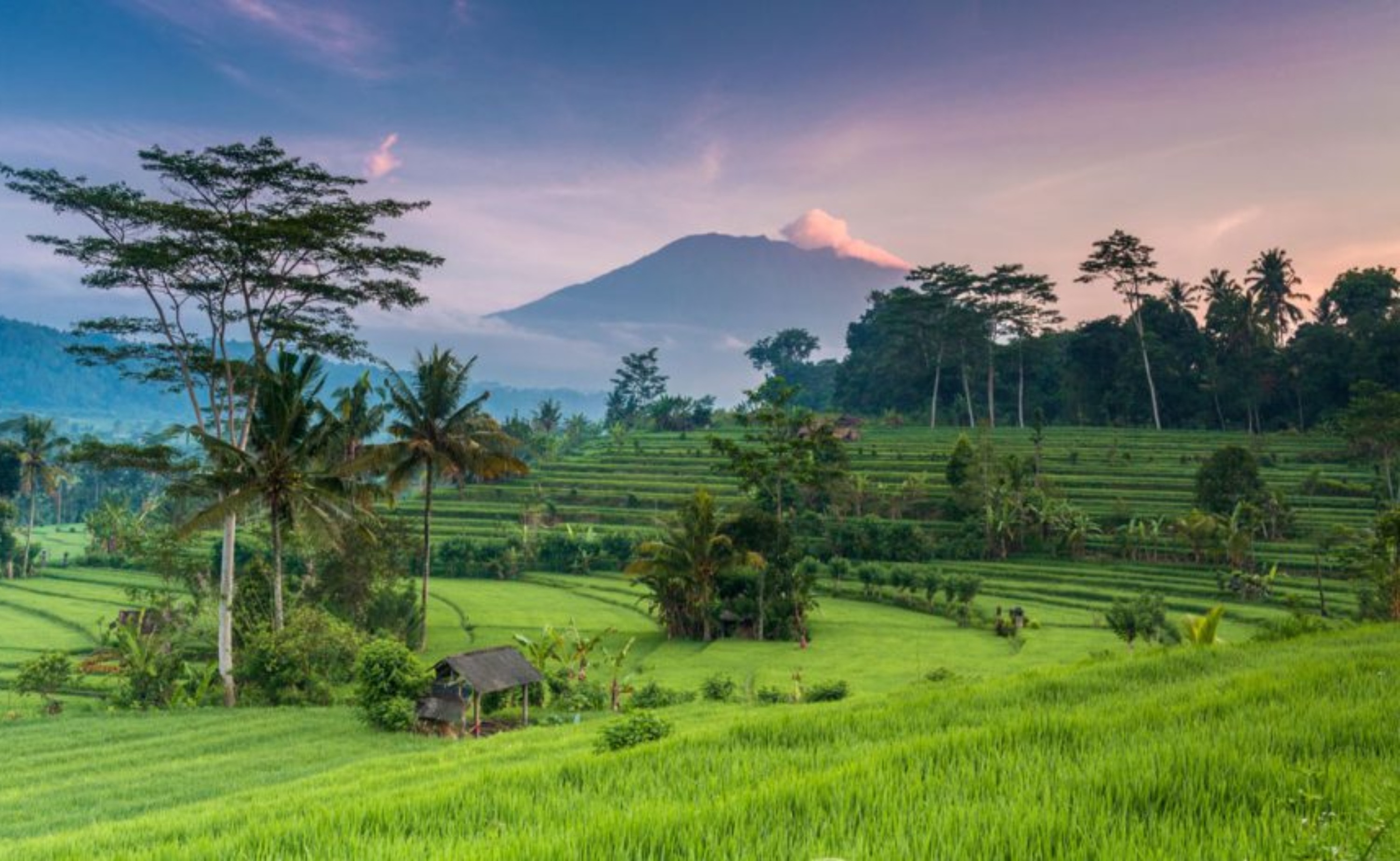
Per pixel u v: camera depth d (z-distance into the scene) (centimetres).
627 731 1543
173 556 4994
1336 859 436
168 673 3959
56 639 5966
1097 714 991
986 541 9712
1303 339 14375
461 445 5519
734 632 6525
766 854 538
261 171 4100
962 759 787
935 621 7188
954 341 17112
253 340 4328
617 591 8544
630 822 618
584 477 13500
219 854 713
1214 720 901
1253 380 14050
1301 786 595
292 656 3969
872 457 13250
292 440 4206
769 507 9950
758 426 17050
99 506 13150
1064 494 10550
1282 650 1767
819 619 7256
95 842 961
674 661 5531
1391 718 827
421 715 3136
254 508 4294
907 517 10944
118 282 4225
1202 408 15038
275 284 4275
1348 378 13175
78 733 3138
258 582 4791
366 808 820
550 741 2081
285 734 3081
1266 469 11262
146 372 4491
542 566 9631
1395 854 445
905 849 518
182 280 4225
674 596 6469
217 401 4662
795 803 657
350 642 4197
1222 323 15375
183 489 4197
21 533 14812
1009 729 912
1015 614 6481
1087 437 14100
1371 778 598
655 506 12081
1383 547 5419
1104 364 16050
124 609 6053
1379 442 10169
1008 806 598
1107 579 8356
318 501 4191
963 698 1366
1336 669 1270
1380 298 15062
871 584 8344
